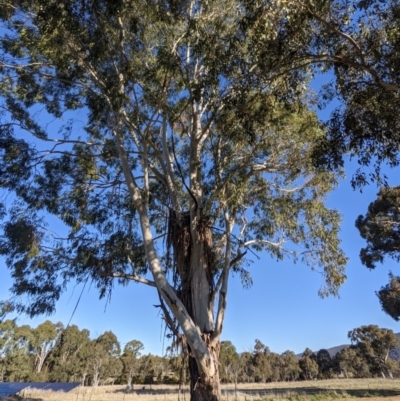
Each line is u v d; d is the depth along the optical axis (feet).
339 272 36.99
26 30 31.27
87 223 35.83
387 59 22.86
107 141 36.55
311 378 224.33
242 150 32.55
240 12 26.08
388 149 25.17
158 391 112.27
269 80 24.63
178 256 28.73
